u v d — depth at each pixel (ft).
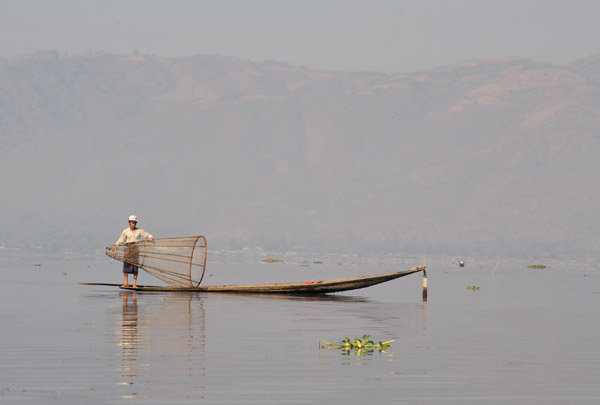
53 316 153.07
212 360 104.94
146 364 101.50
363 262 583.58
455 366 103.50
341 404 82.74
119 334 127.75
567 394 88.17
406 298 212.23
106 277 293.43
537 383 93.61
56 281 262.67
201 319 150.51
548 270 444.55
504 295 231.50
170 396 84.84
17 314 156.35
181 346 116.06
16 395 84.64
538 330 142.51
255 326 140.87
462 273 383.86
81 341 119.75
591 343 125.70
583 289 264.93
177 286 224.12
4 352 109.50
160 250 224.74
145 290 220.64
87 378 92.79
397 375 97.04
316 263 522.06
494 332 138.62
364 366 102.47
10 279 273.13
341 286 218.38
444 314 168.76
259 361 104.73
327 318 156.35
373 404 83.10
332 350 114.73
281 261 536.42
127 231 222.89
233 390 87.92
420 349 117.39
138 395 85.05
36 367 98.89
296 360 106.01
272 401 83.46
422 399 85.30
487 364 105.29
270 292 219.61
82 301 185.88
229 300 194.80
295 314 163.32
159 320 147.74
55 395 84.74
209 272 356.79
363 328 140.97
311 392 87.51
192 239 226.79
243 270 380.17
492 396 86.94
